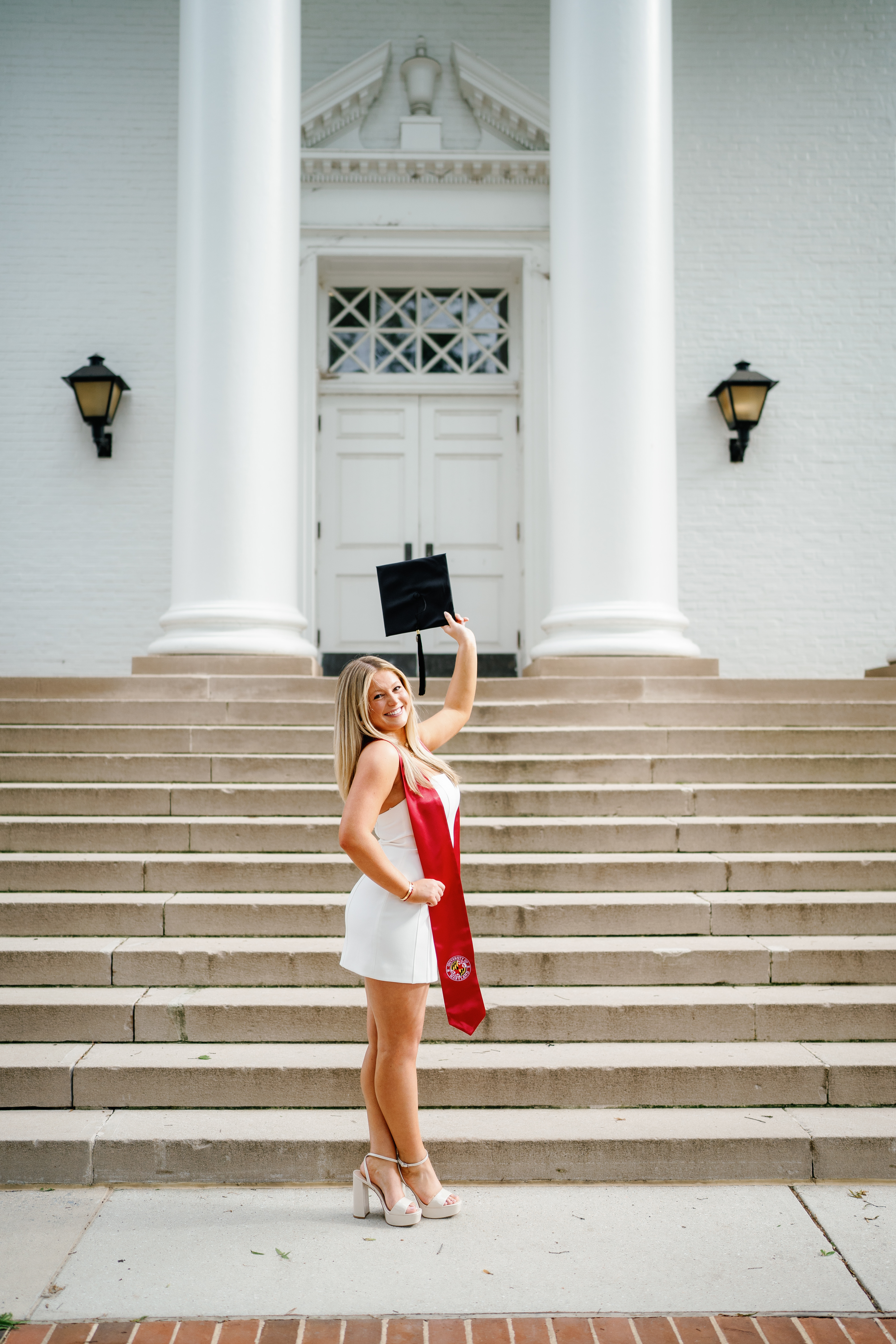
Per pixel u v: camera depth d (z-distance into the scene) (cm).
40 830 446
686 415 862
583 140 639
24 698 567
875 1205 292
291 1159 303
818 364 866
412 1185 281
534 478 859
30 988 375
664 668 614
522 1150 304
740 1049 350
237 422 618
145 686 566
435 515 884
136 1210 287
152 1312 240
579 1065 332
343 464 885
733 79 874
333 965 376
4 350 845
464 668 312
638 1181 306
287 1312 240
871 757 504
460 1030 283
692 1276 256
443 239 856
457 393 890
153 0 862
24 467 843
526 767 496
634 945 390
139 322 848
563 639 629
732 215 869
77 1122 316
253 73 629
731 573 856
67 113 854
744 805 479
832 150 874
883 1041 359
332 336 895
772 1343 231
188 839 446
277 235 634
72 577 840
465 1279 254
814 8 880
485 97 855
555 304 655
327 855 444
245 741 515
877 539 861
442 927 270
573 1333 234
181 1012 354
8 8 858
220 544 616
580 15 642
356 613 878
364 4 873
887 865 434
